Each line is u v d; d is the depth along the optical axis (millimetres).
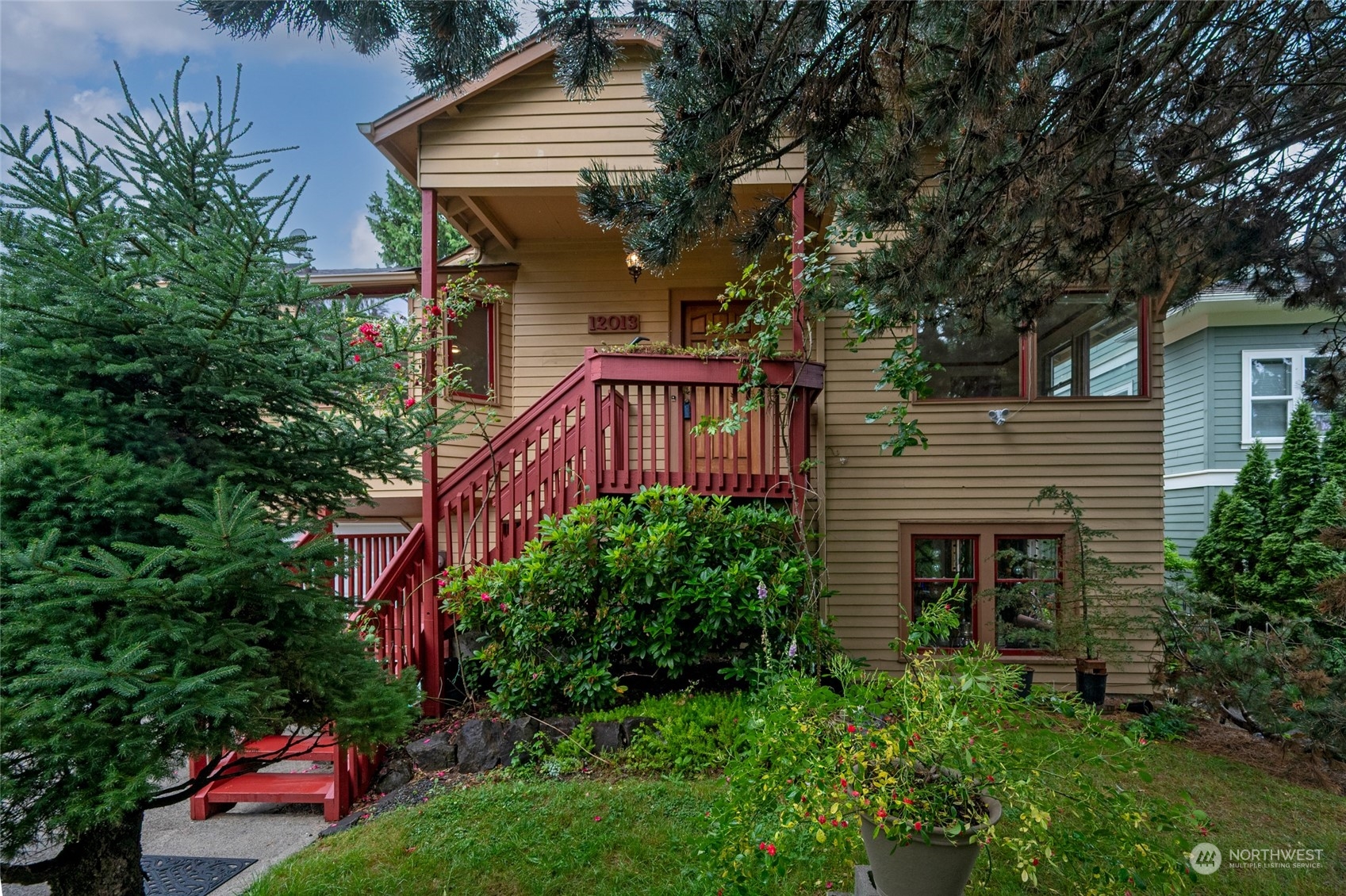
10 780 1846
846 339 6293
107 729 1938
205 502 2357
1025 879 2047
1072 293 6270
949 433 6336
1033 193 2980
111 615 2092
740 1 2516
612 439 5254
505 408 7379
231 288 2357
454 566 4992
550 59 5844
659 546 4645
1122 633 5473
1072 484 6219
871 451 6379
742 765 2670
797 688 2783
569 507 5262
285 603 2547
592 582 4766
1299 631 5426
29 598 1985
